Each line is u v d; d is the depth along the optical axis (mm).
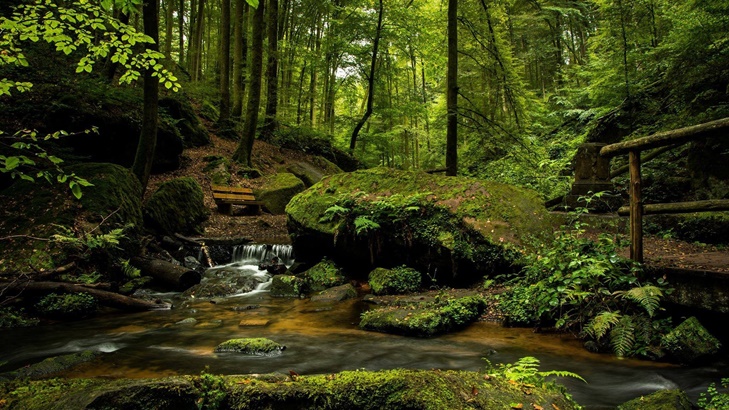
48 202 7711
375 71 20453
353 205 8039
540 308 4922
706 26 8430
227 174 14875
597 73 13320
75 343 4797
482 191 7539
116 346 4668
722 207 3746
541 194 10844
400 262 7660
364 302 6723
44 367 3834
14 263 6414
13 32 3768
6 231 7004
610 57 12594
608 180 7930
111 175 8805
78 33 4031
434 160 24234
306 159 20938
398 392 2168
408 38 17906
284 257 10281
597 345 4262
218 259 10289
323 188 9117
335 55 19531
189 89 19188
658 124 10195
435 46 17172
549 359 4062
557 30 24578
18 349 4609
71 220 7406
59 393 2172
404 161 29547
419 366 3963
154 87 9961
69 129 10391
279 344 4551
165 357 4254
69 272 6703
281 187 15414
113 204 8281
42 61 11789
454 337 4840
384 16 17406
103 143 11062
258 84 16172
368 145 26781
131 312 6355
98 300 6332
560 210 8758
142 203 9922
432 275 7246
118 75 15656
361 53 18156
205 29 29000
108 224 7801
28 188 7977
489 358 4125
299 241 8930
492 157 14945
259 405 2162
